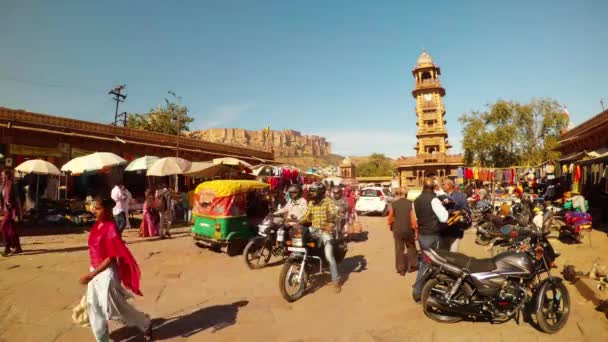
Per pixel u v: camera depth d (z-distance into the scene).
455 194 6.53
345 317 4.79
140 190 19.09
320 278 6.70
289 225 7.16
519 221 7.05
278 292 5.86
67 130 16.66
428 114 65.56
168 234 11.25
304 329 4.38
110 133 18.53
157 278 6.56
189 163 15.41
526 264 4.52
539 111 34.97
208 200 8.83
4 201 8.01
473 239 11.55
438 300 4.50
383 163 95.81
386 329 4.37
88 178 16.83
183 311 4.94
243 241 8.79
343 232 9.19
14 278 6.18
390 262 8.09
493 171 22.20
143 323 3.85
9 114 14.76
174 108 36.47
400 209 6.92
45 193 14.98
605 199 13.56
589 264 7.05
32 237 10.47
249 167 16.00
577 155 14.04
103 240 3.56
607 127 13.76
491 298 4.43
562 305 4.51
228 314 4.85
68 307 4.93
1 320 4.43
